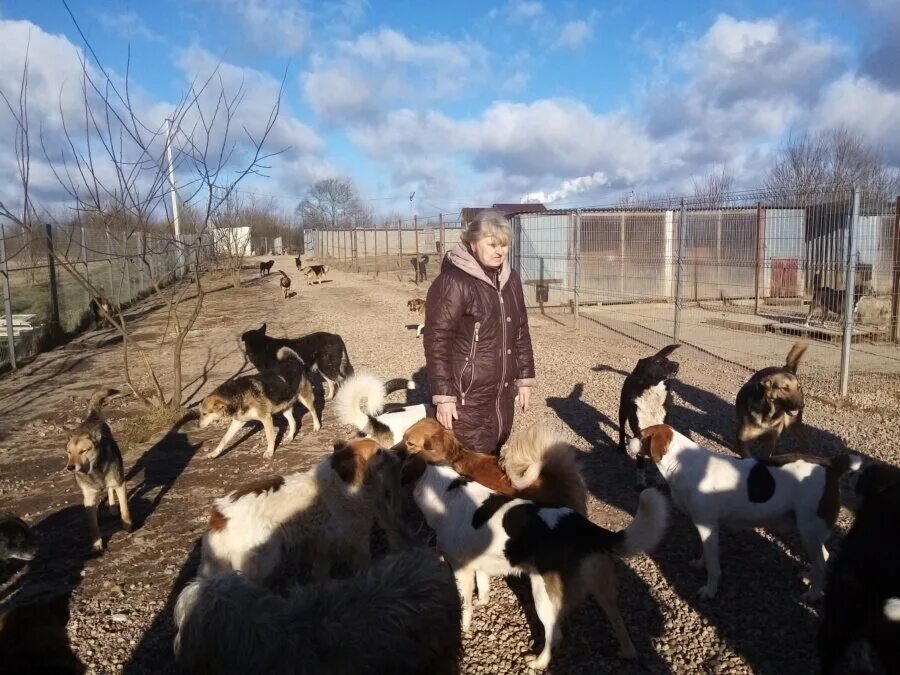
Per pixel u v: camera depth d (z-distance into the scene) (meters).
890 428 6.71
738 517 3.74
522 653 3.36
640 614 3.63
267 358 8.59
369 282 29.39
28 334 12.73
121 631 3.61
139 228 9.00
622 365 10.16
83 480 4.46
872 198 11.50
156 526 4.91
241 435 7.13
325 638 2.16
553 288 18.02
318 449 6.62
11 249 14.98
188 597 2.23
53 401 8.84
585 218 18.05
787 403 5.45
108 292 19.55
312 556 3.78
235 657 2.14
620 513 4.97
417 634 2.30
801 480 3.64
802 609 3.62
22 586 4.09
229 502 3.55
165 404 7.75
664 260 18.61
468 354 3.77
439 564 2.53
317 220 75.19
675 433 4.01
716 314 15.98
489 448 4.01
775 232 15.96
